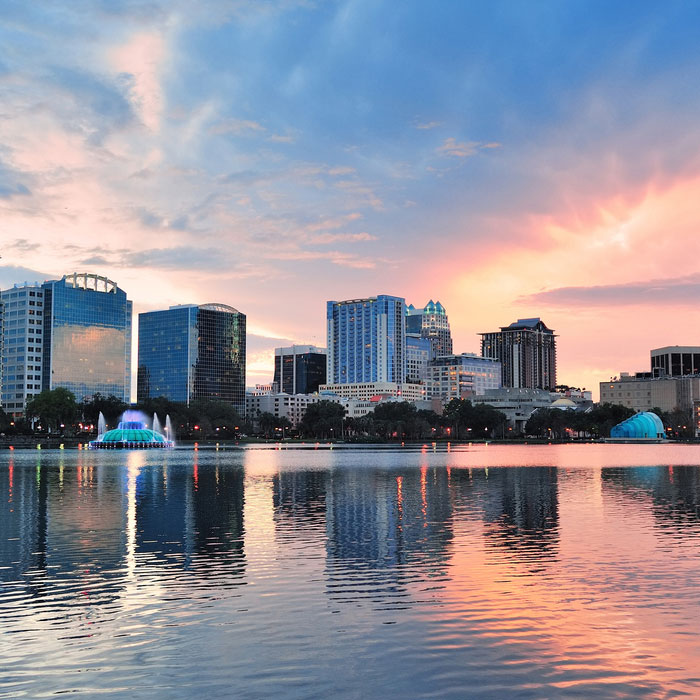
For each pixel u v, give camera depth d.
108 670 25.17
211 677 24.56
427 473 115.12
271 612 31.34
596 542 47.16
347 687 23.75
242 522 56.69
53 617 30.81
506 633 28.56
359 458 175.88
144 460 164.75
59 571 38.97
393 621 30.02
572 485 90.50
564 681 24.16
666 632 28.66
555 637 28.14
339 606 32.19
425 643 27.52
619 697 23.05
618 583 36.03
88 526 54.75
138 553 43.78
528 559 41.66
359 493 79.81
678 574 37.91
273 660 25.95
